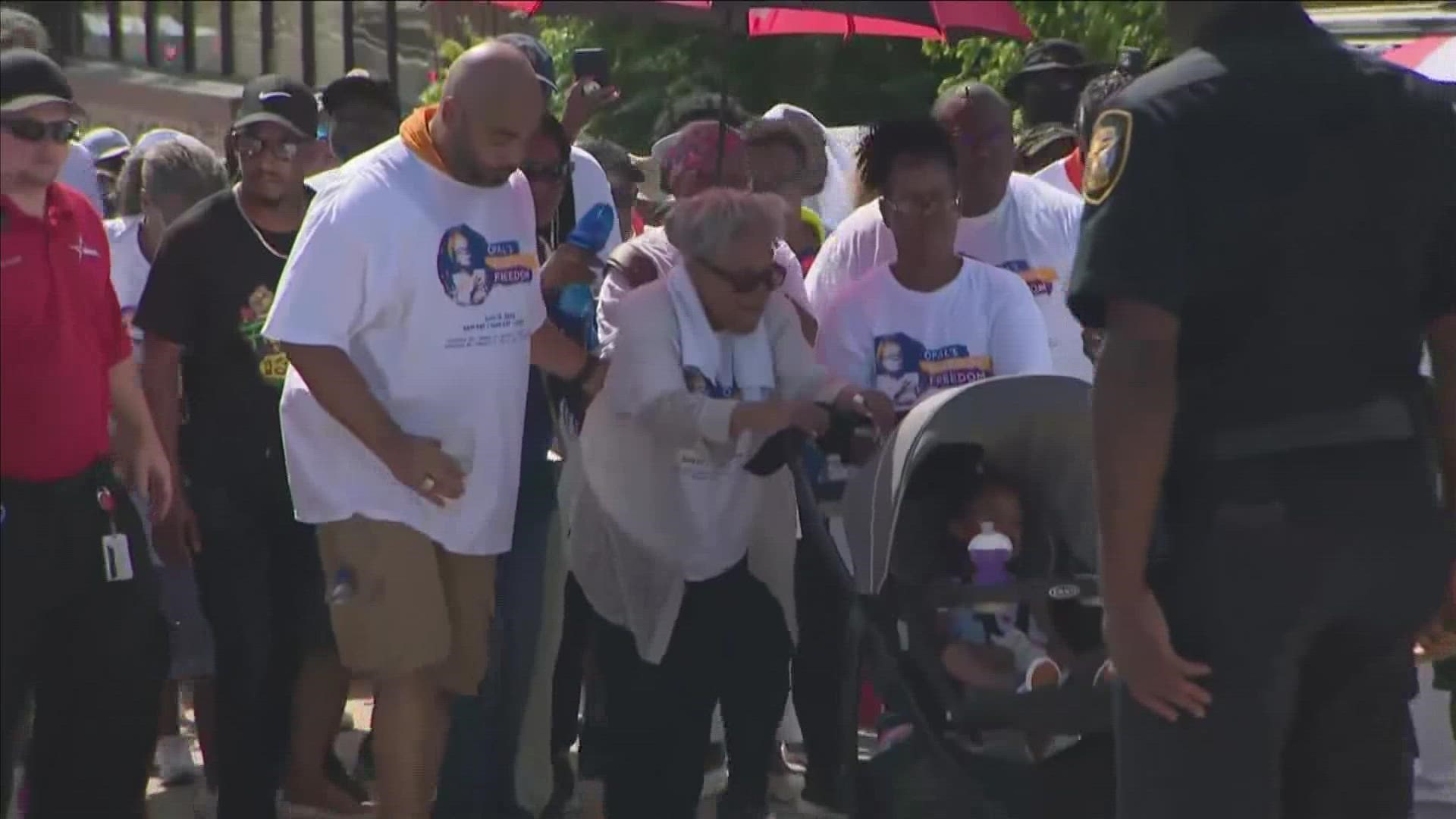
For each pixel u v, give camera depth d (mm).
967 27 8875
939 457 7621
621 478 8102
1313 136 5441
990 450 7605
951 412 7328
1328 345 5477
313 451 7746
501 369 7836
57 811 7391
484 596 8016
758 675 8383
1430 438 5785
